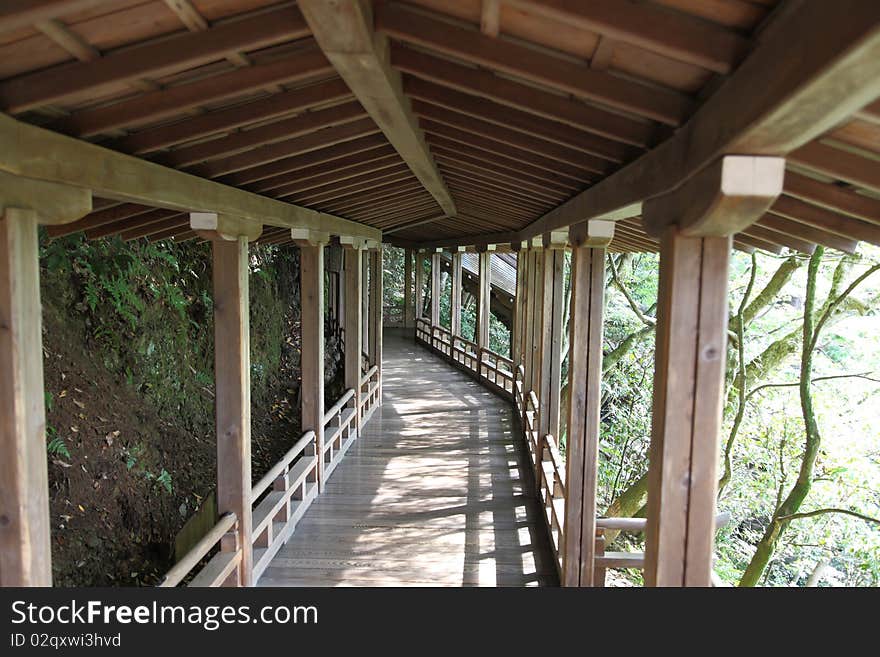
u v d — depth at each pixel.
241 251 3.36
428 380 11.15
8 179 1.58
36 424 1.67
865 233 1.93
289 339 9.09
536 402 6.21
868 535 7.86
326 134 2.86
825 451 8.20
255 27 1.55
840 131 1.38
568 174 2.95
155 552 4.25
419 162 3.65
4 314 1.59
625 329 11.60
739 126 1.17
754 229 2.58
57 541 3.49
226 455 3.47
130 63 1.57
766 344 9.96
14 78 1.57
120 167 2.04
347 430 7.11
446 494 5.68
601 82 1.64
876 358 9.23
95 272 4.55
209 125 2.17
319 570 4.17
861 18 0.75
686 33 1.25
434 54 1.98
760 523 10.65
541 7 1.29
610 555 3.64
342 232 6.31
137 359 4.92
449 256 14.85
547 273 5.48
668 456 1.73
